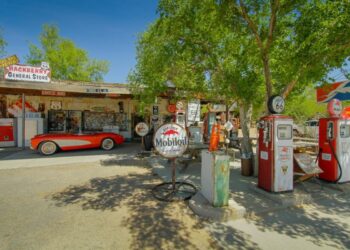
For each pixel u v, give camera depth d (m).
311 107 22.05
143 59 8.66
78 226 3.39
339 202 4.38
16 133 11.29
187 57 6.32
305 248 2.89
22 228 3.32
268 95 5.41
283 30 5.48
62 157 8.92
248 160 6.08
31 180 5.77
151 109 11.46
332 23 4.07
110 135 10.97
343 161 5.16
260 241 3.04
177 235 3.17
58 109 13.27
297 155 5.22
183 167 6.54
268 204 4.09
